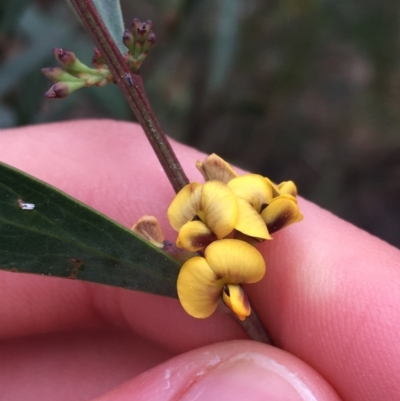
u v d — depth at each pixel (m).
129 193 0.06
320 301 0.05
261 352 0.05
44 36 0.09
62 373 0.06
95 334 0.06
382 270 0.05
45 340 0.06
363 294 0.05
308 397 0.05
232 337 0.06
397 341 0.05
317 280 0.05
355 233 0.05
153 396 0.05
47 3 0.10
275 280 0.05
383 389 0.05
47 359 0.06
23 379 0.06
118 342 0.06
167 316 0.06
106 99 0.09
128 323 0.06
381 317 0.05
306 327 0.05
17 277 0.06
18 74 0.09
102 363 0.06
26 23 0.09
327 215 0.06
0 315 0.06
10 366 0.06
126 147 0.06
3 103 0.09
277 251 0.05
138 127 0.07
